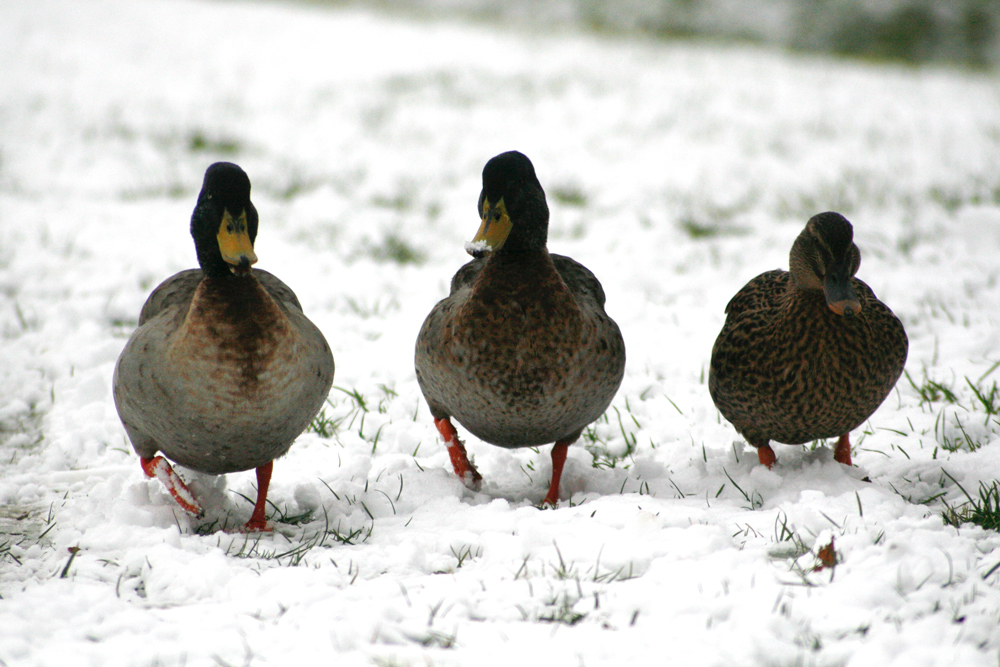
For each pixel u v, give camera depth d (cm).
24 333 1220
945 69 4794
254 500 815
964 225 1681
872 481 825
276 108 2881
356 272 1484
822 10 5556
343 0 6044
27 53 3422
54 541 714
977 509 728
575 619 573
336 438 944
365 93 3125
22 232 1636
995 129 2744
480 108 2917
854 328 762
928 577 595
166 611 585
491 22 5628
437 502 780
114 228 1688
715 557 639
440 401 841
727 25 5769
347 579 638
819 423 788
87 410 987
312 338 753
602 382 799
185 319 709
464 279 895
